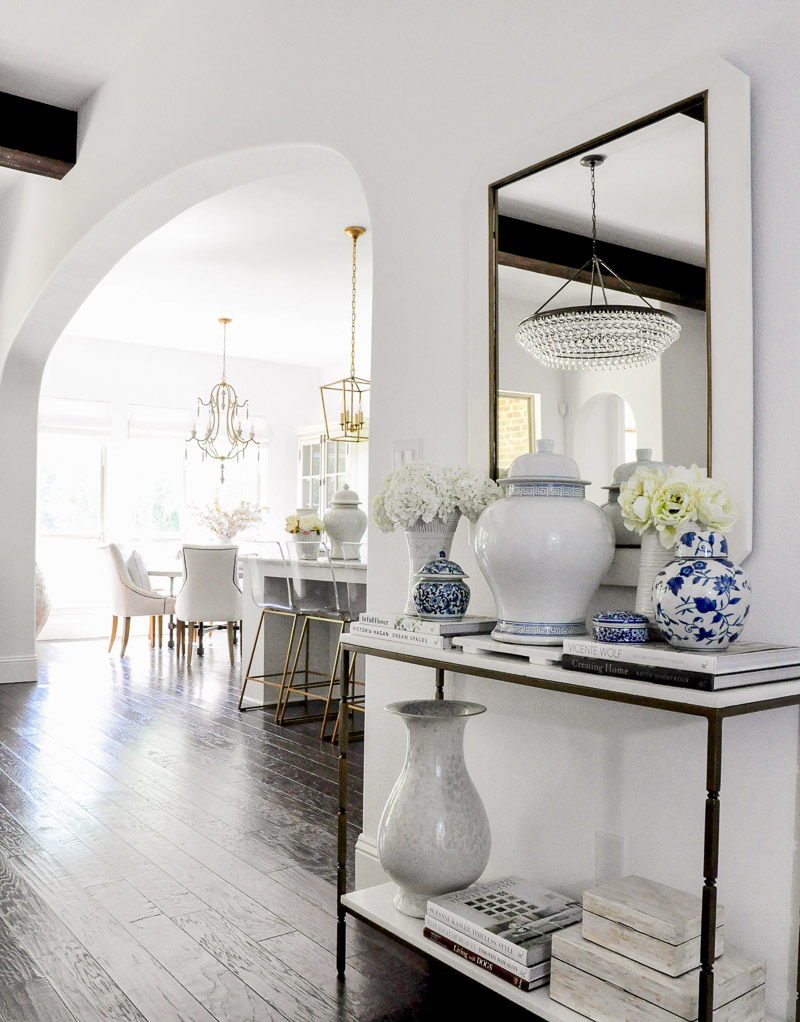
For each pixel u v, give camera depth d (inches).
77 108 190.2
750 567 68.5
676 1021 58.5
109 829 125.6
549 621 73.7
